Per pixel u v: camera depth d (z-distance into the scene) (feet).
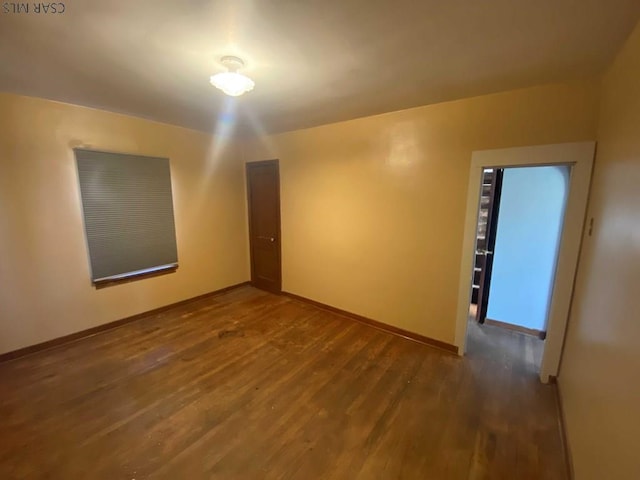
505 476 5.24
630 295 3.83
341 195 11.33
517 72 6.47
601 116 6.38
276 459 5.56
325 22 4.68
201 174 13.07
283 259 13.94
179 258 12.65
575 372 6.10
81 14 4.45
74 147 9.30
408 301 10.11
